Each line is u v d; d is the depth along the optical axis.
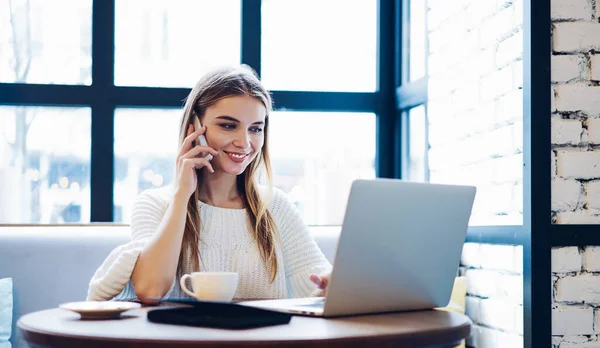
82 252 2.66
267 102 2.05
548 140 2.26
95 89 3.24
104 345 1.18
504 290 2.44
